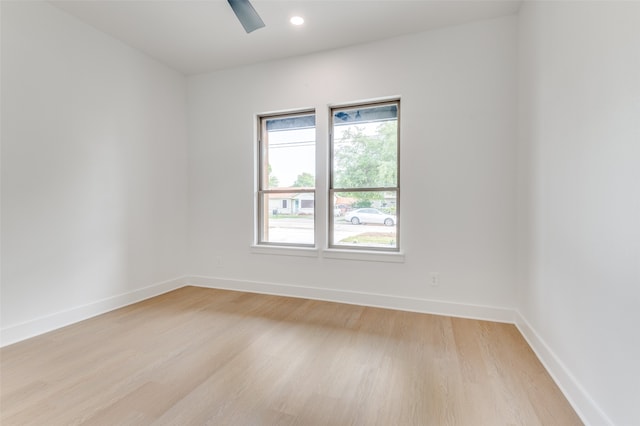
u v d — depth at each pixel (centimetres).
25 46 230
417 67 285
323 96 320
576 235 158
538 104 210
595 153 142
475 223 271
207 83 370
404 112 290
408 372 186
